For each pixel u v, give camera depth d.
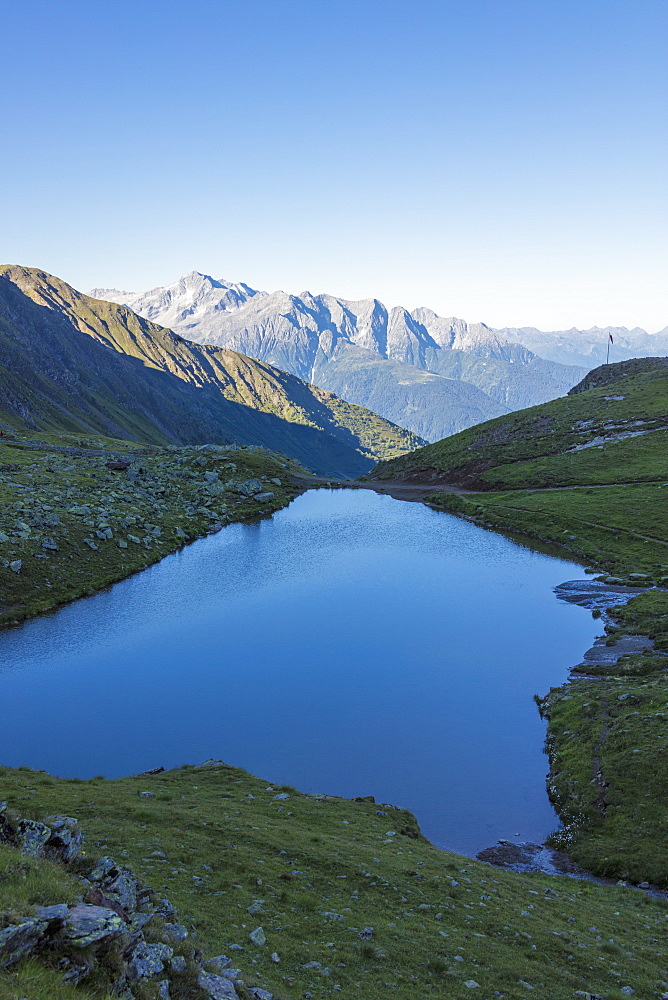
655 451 178.00
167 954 16.09
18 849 18.86
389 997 19.31
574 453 193.62
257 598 103.62
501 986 21.33
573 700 61.97
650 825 40.62
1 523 113.50
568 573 117.00
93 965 13.90
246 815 36.94
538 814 46.44
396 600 102.44
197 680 71.62
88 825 32.12
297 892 26.73
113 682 71.25
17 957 12.93
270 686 70.12
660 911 31.98
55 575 104.50
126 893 18.88
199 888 25.48
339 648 81.38
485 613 95.50
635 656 72.62
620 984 22.80
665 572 108.50
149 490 173.12
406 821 42.12
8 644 82.38
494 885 31.69
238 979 17.19
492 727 60.56
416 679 71.81
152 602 100.75
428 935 24.39
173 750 56.28
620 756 49.00
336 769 53.00
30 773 43.38
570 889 34.75
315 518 174.62
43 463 176.38
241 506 183.12
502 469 198.62
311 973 19.94
